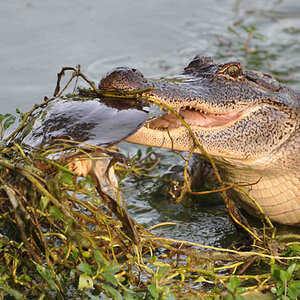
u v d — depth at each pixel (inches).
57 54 1127.6
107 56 1123.9
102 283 404.8
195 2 1446.9
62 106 450.9
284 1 1460.4
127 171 422.6
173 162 808.9
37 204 396.2
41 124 433.4
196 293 438.9
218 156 563.2
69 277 438.9
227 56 1112.8
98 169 442.9
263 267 517.7
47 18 1307.8
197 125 546.0
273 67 1053.8
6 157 419.2
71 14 1341.0
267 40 1211.2
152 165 801.6
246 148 566.3
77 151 401.1
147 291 425.4
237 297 425.4
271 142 578.9
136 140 506.9
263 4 1441.9
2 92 953.5
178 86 533.3
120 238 442.9
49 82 999.6
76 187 417.4
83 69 1056.8
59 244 530.9
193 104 530.0
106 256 430.6
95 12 1360.7
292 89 617.3
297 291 437.4
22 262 430.9
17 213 385.4
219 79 565.6
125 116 429.7
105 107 443.8
